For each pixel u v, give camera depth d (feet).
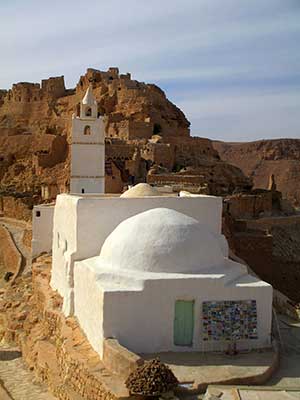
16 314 72.69
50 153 200.03
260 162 515.50
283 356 45.37
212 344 44.09
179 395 36.55
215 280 44.39
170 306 43.73
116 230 51.11
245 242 98.99
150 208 57.11
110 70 253.44
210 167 177.88
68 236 59.26
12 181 204.95
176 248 46.19
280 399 35.22
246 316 44.57
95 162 112.98
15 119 283.38
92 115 113.50
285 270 99.76
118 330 42.83
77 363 42.47
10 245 127.65
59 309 58.44
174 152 176.24
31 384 50.70
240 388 36.73
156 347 43.68
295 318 58.08
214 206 60.70
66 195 64.85
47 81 282.97
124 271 45.65
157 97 223.51
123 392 36.17
